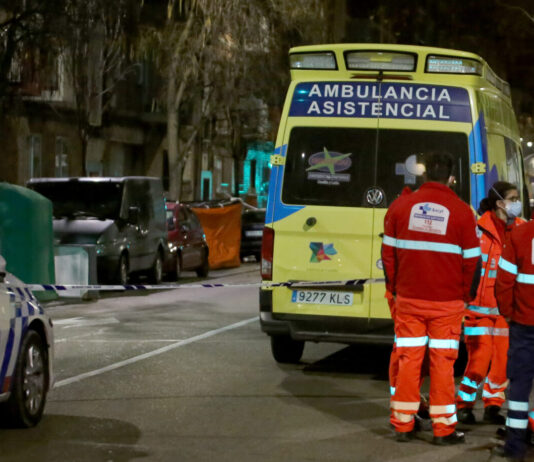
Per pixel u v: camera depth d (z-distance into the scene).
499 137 10.16
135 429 7.36
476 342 7.72
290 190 9.48
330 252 9.35
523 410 6.53
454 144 9.20
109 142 39.16
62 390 8.88
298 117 9.51
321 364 10.40
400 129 9.32
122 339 12.15
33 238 15.95
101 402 8.36
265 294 9.53
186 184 42.03
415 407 7.07
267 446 6.88
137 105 40.81
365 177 9.34
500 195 7.80
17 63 25.98
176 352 11.09
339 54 9.40
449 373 7.01
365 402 8.44
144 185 20.45
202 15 31.17
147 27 31.58
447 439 6.98
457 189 9.17
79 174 36.22
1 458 6.49
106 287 8.73
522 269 6.50
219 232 26.34
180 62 31.30
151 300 17.45
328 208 9.37
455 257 7.01
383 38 49.56
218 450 6.76
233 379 9.45
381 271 9.23
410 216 7.07
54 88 29.70
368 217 9.28
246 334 12.65
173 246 22.02
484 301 7.71
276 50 32.56
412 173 9.26
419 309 7.02
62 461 6.44
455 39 45.34
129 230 19.30
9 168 32.00
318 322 9.38
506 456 6.58
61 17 24.41
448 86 9.27
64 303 16.69
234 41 30.95
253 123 40.28
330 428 7.45
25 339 7.23
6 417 7.21
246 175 54.47
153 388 8.99
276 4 30.91
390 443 7.01
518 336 6.55
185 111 41.78
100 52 29.61
